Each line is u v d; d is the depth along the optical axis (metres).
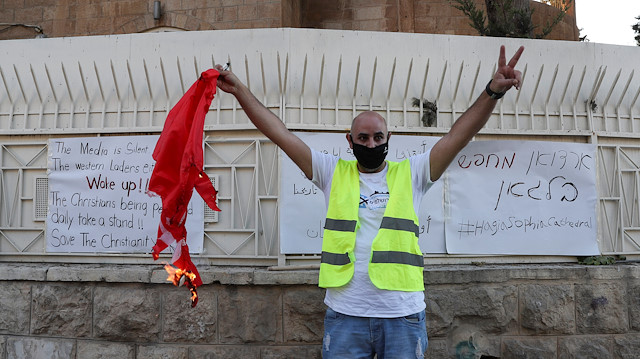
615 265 4.34
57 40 4.67
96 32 8.59
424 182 2.86
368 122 2.74
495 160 4.45
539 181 4.46
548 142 4.47
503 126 4.54
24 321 4.20
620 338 4.20
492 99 2.59
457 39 4.62
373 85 4.36
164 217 2.90
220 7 8.17
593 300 4.20
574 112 4.57
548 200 4.45
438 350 4.06
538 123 4.58
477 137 4.52
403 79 4.53
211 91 2.86
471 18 6.28
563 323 4.16
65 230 4.48
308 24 8.82
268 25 8.00
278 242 4.21
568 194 4.46
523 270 4.17
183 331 4.06
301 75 4.46
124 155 4.45
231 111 4.40
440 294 4.08
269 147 4.36
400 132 4.44
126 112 4.53
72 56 4.65
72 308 4.16
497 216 4.41
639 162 4.64
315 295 4.02
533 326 4.14
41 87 4.65
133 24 8.47
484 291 4.11
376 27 8.61
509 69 2.54
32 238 4.54
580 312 4.18
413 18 8.51
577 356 4.16
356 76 4.32
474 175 4.43
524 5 6.25
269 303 4.04
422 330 2.72
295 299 4.02
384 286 2.61
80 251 4.45
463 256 4.41
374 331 2.64
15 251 4.53
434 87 4.54
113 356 4.11
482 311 4.10
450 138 2.75
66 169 4.50
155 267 4.25
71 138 4.51
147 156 4.43
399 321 2.63
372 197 2.77
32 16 8.82
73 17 8.71
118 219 4.43
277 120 2.95
